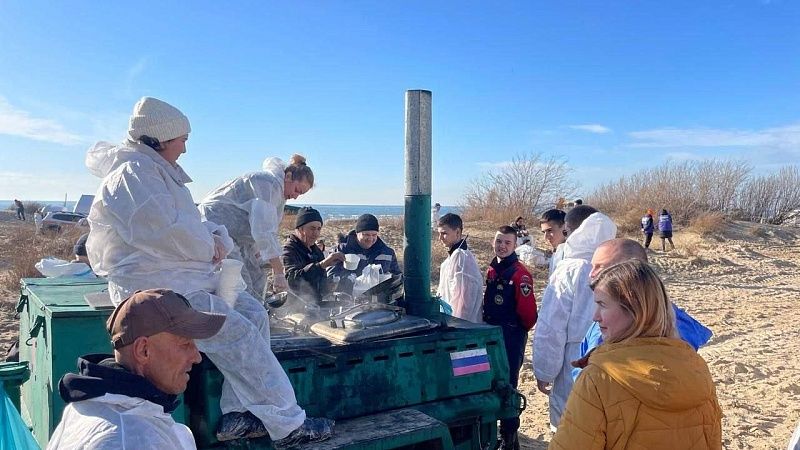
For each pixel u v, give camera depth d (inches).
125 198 103.8
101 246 107.7
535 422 227.6
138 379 68.8
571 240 156.3
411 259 153.6
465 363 135.0
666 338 80.1
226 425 105.4
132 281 105.3
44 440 124.3
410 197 152.6
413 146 151.3
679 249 883.4
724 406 240.2
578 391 81.5
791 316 440.1
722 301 510.3
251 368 105.4
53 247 627.8
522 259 662.5
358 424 117.8
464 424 134.2
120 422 65.6
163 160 111.8
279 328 138.9
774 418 228.4
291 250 180.5
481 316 191.5
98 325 115.5
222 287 113.2
